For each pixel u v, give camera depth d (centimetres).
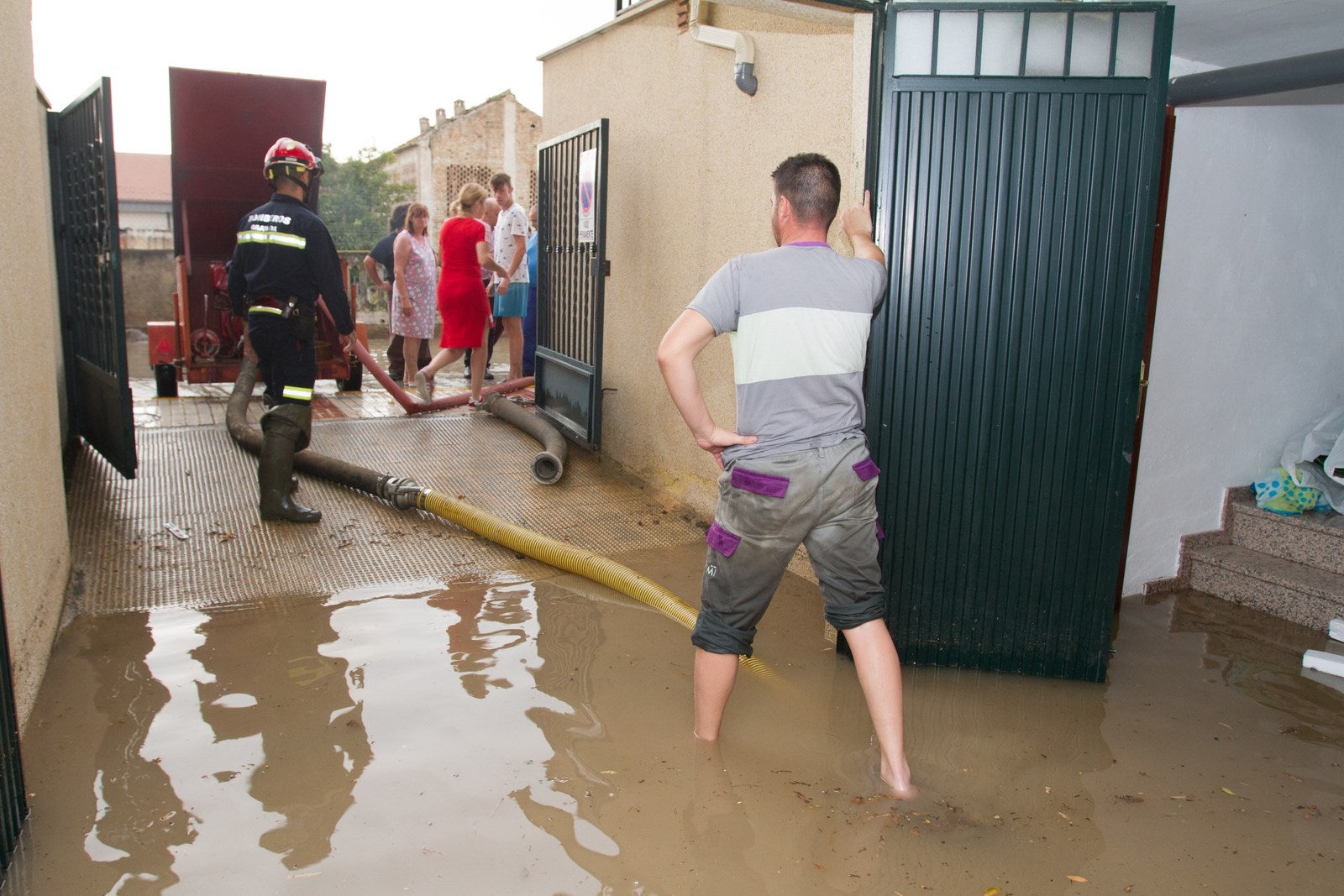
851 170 353
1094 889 229
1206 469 460
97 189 459
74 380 591
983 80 316
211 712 299
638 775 272
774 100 436
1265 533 456
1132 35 311
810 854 239
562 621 382
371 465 573
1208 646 392
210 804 251
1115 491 334
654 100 541
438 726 295
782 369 254
